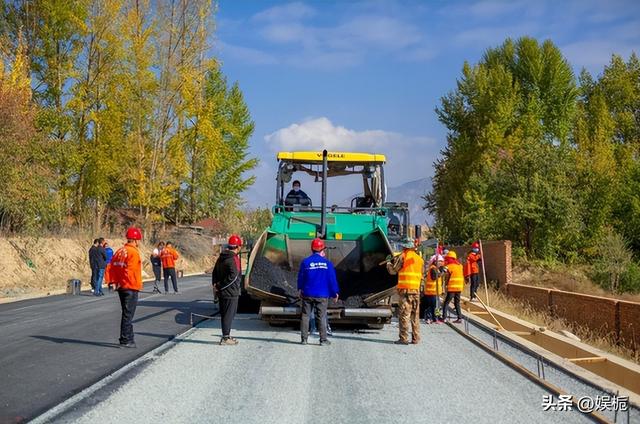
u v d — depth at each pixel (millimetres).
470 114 55062
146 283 31156
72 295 23094
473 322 16031
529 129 49312
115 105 37031
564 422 7066
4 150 24906
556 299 21312
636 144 53312
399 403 7793
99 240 23172
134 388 8383
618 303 16812
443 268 16234
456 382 8977
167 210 55906
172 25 42781
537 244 37062
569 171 39281
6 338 12305
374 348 11836
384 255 14383
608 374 10391
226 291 11898
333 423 6922
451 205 52250
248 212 59344
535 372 9695
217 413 7258
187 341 12273
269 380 8961
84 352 10867
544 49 53562
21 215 26516
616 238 37594
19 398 7781
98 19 35719
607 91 60000
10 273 25125
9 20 34375
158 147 42750
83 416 7078
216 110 57812
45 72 34906
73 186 36062
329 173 17172
